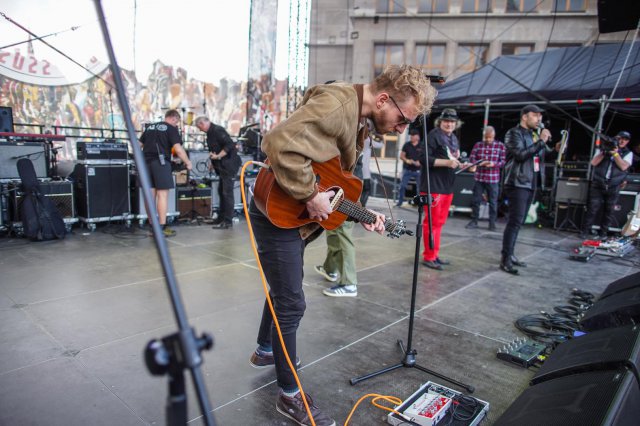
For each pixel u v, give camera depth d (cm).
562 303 337
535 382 174
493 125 1028
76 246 463
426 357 242
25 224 476
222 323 275
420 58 1738
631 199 643
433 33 1692
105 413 180
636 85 681
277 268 174
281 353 177
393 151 1421
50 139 568
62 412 179
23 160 477
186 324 69
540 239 611
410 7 1697
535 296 353
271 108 904
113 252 442
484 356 246
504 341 266
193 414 185
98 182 541
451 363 237
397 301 330
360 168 433
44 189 512
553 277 412
